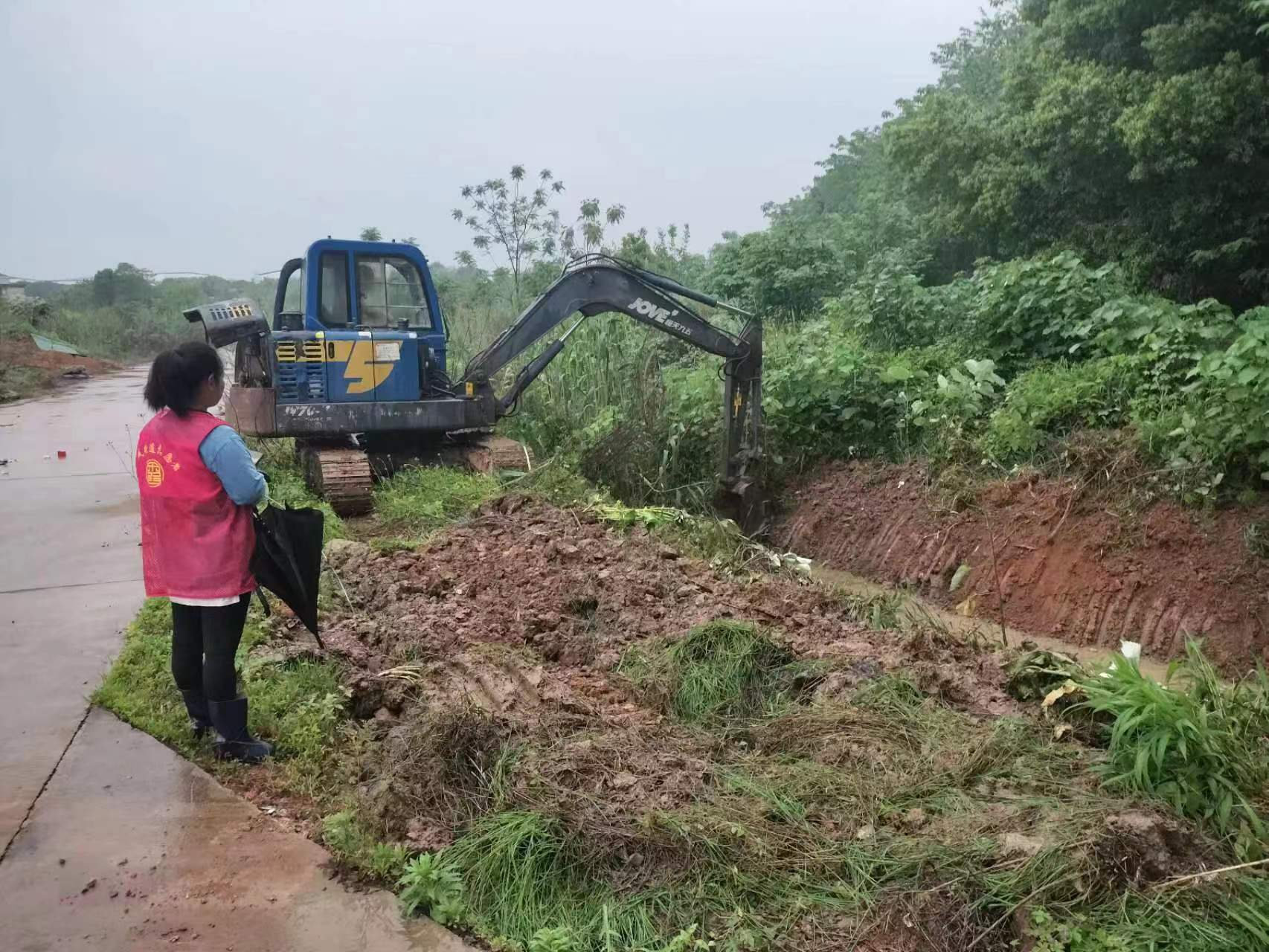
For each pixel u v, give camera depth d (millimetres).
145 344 41250
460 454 11359
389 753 4387
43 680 5281
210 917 3344
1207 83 11820
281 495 9867
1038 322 11781
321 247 10516
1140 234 13945
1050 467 9773
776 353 14164
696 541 8766
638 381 13258
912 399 11648
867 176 32906
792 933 3223
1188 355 9594
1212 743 3936
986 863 3461
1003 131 15742
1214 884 3285
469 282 27125
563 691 5148
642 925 3281
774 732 4559
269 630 5758
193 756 4461
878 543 10602
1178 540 8391
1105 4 13422
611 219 20594
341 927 3328
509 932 3346
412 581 7016
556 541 7797
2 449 13570
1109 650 8195
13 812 3959
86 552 7863
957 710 4883
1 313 33938
